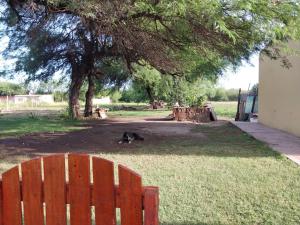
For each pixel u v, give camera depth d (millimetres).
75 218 2836
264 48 10195
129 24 9414
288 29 7910
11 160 9523
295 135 14055
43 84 26438
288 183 6832
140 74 27516
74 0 7359
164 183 6871
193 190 6422
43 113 34406
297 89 13898
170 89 31188
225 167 8219
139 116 28594
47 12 8992
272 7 7590
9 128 17625
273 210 5441
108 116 28500
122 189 2707
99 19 8555
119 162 8914
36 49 20828
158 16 8312
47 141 13156
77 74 24562
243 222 5031
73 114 25484
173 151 10539
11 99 71000
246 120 22938
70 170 2832
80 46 20500
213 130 16688
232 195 6137
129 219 2697
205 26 8250
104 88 34562
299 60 13609
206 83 31516
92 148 11398
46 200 2879
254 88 27578
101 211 2771
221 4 7266
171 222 5023
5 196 2920
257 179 7133
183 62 15172
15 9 9945
